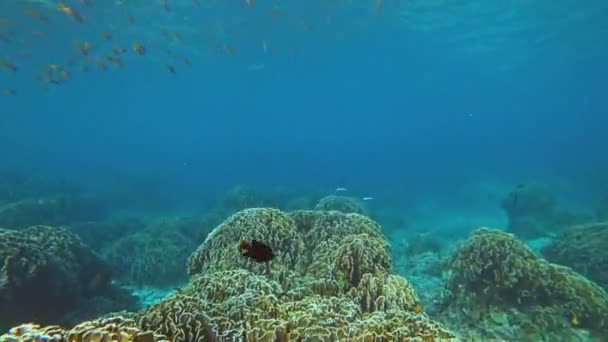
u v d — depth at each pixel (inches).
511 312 278.8
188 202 1190.9
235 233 299.7
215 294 218.4
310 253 312.0
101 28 1019.3
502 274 292.4
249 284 222.2
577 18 1192.2
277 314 191.2
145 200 1186.6
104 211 972.6
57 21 936.9
